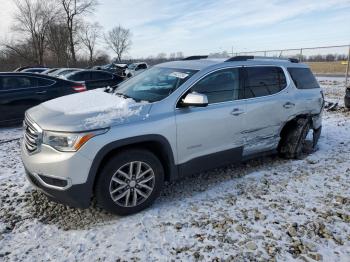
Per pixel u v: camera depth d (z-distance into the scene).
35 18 45.69
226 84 4.11
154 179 3.50
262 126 4.50
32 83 7.78
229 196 3.86
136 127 3.26
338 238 3.01
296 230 3.14
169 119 3.50
